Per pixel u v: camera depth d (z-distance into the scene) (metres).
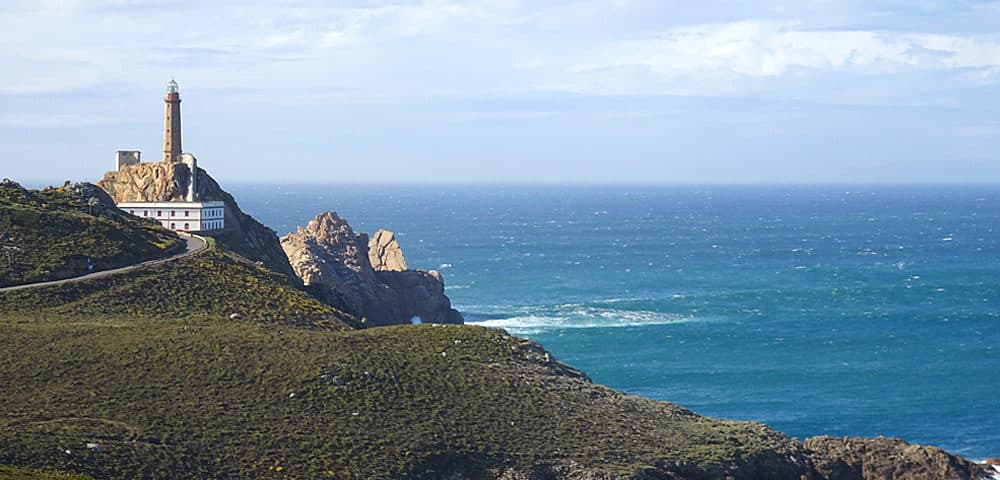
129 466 82.19
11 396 92.06
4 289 126.25
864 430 142.00
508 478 93.62
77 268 137.12
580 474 94.88
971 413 149.88
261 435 91.44
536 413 104.88
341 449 91.62
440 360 113.31
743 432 110.25
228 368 102.38
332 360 106.62
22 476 74.12
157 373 99.88
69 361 100.38
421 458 92.81
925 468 113.31
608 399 113.38
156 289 133.00
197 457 86.31
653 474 97.12
